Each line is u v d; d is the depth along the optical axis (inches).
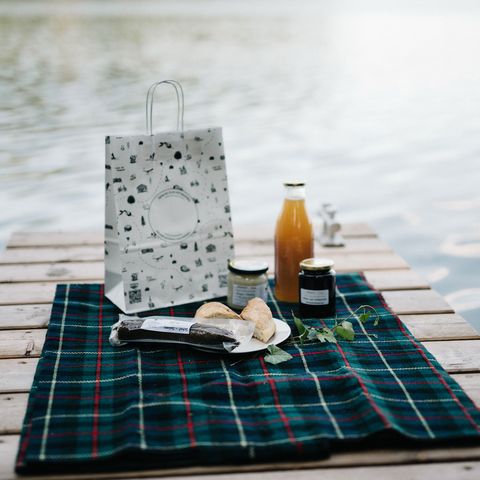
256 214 143.3
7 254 93.2
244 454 46.3
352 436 47.8
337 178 172.7
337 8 1181.1
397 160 189.9
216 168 75.7
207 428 48.6
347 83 334.3
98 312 70.4
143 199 71.9
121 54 439.8
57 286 75.7
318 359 59.4
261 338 61.3
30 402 53.1
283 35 595.2
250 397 53.2
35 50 450.9
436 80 341.7
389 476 45.3
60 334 64.2
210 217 75.5
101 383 55.5
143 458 46.1
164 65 389.1
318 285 67.3
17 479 44.9
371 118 251.8
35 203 150.3
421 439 47.7
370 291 74.7
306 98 293.3
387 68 385.7
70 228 133.9
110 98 283.3
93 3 1203.9
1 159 187.6
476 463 46.6
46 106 264.1
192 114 253.8
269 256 93.5
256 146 208.2
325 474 45.6
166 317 64.7
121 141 70.6
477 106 271.9
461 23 740.0
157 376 56.1
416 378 55.9
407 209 144.5
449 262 111.7
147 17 820.6
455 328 68.7
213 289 76.0
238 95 298.0
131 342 61.7
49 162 185.3
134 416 49.7
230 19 813.2
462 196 153.6
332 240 97.0
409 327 68.9
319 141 214.8
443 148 203.0
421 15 925.8
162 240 72.9
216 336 59.6
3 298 77.3
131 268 71.4
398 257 91.7
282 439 47.4
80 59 410.3
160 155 72.5
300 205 72.2
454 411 51.0
